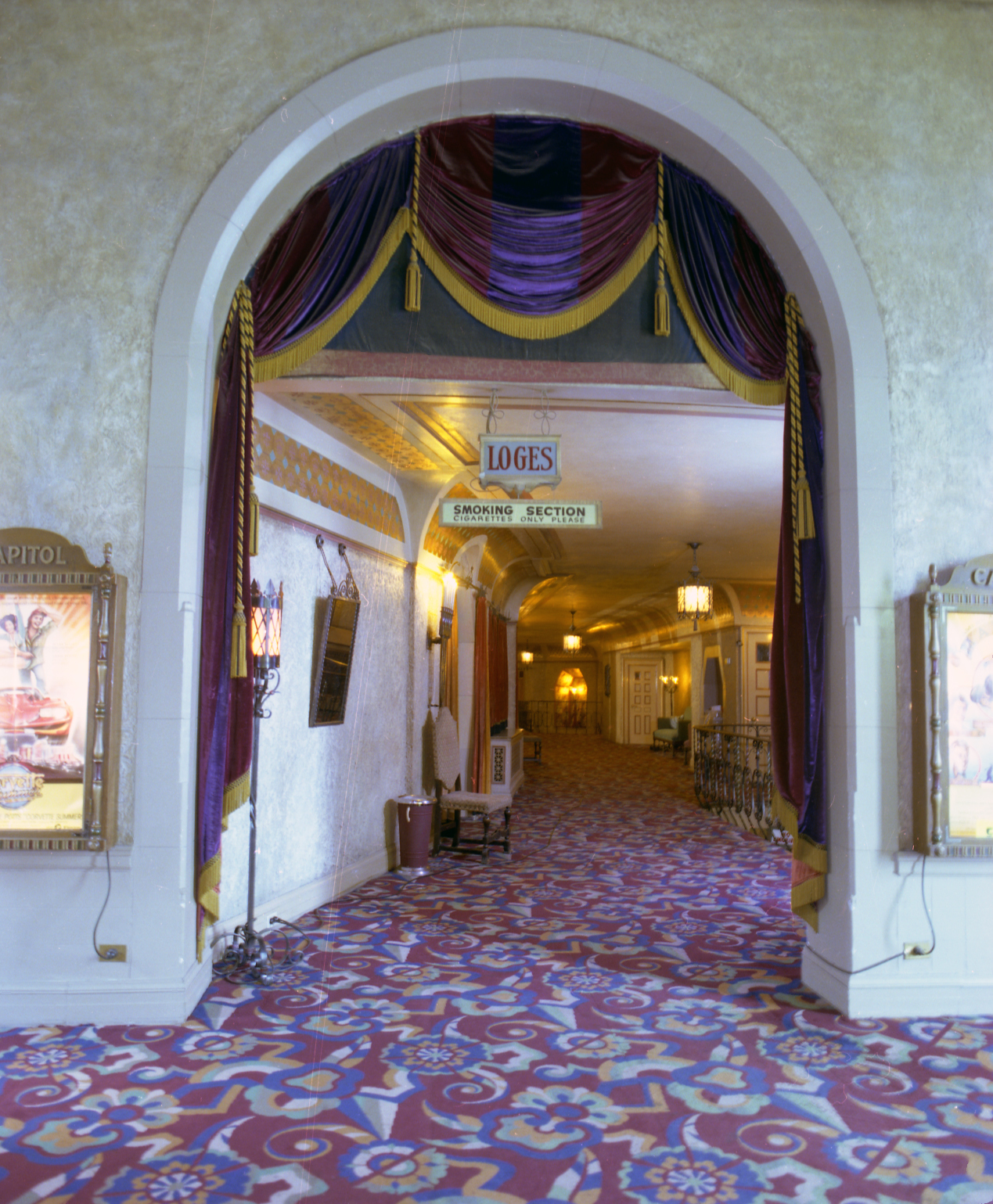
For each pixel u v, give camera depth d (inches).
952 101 187.2
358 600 278.5
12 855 162.2
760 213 187.8
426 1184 109.9
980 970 173.6
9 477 168.7
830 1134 124.0
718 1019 168.1
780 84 182.9
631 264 190.2
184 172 173.3
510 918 244.1
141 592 166.7
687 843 373.1
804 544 187.5
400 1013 168.7
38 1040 153.6
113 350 170.7
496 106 187.0
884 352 181.0
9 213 172.2
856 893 172.2
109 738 161.6
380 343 186.7
